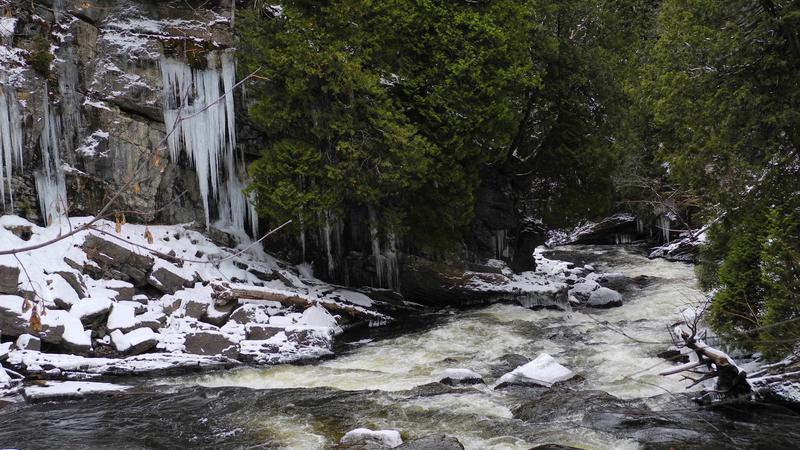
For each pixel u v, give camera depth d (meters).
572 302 21.06
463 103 18.91
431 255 20.73
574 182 22.80
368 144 18.22
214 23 19.53
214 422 11.34
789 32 12.58
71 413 11.77
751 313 12.41
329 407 11.90
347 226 20.72
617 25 23.62
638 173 27.52
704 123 13.18
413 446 9.76
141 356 14.40
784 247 11.66
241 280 18.28
